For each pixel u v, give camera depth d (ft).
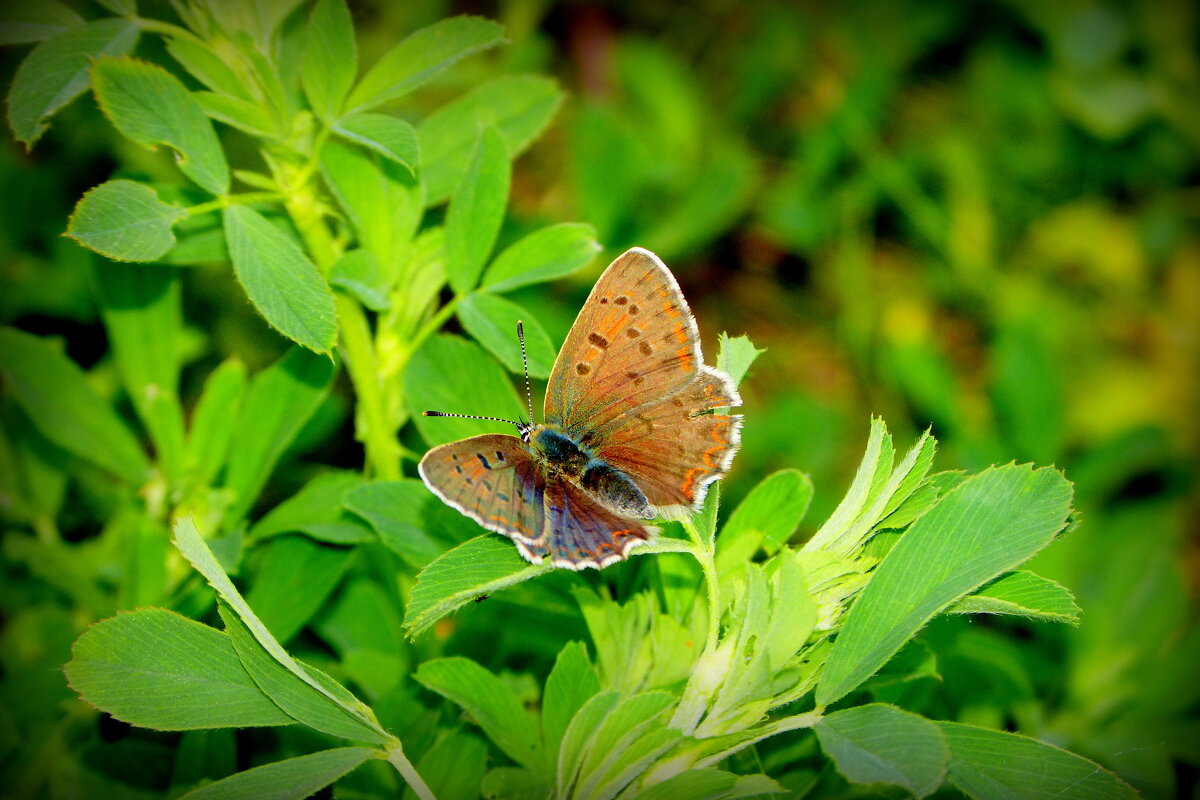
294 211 0.90
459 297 0.91
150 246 0.86
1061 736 0.94
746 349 0.89
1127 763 0.93
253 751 0.92
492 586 0.85
